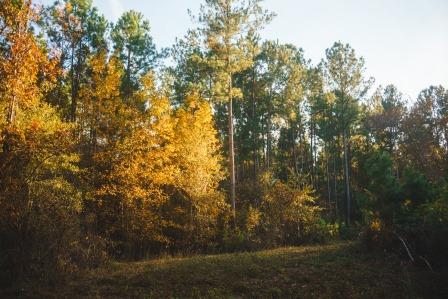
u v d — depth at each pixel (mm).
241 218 26406
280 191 28328
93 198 20531
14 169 14789
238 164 41500
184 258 20000
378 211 17453
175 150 25062
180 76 35062
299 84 40469
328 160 50531
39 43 25359
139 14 31484
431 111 45531
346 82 40156
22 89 15820
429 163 40250
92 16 28828
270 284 12273
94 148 22344
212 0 26031
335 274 13211
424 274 12562
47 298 10758
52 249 13875
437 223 14500
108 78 22312
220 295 11297
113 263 17188
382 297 10656
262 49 38969
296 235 27656
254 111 40875
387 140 46875
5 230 13297
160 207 24656
